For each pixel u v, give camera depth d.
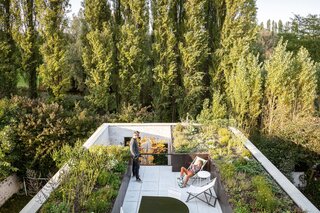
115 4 19.80
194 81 18.97
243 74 16.08
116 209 6.32
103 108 19.48
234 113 16.88
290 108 15.36
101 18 19.28
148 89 20.77
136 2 18.48
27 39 18.34
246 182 7.05
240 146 9.88
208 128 12.56
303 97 15.37
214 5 19.69
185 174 8.85
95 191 6.58
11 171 13.86
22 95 19.73
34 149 14.29
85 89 22.69
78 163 6.84
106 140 12.94
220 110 16.27
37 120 14.62
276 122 15.41
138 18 18.84
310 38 26.73
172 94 19.73
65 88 18.72
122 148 9.33
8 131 13.02
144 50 19.58
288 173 13.06
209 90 20.08
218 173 7.83
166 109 20.36
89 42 18.61
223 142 10.70
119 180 7.39
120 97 20.20
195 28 18.73
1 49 17.80
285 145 13.72
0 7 18.09
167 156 13.30
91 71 18.42
